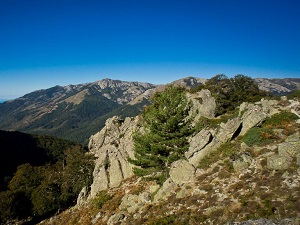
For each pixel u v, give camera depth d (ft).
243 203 67.87
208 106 178.19
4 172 368.27
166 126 109.60
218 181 84.94
